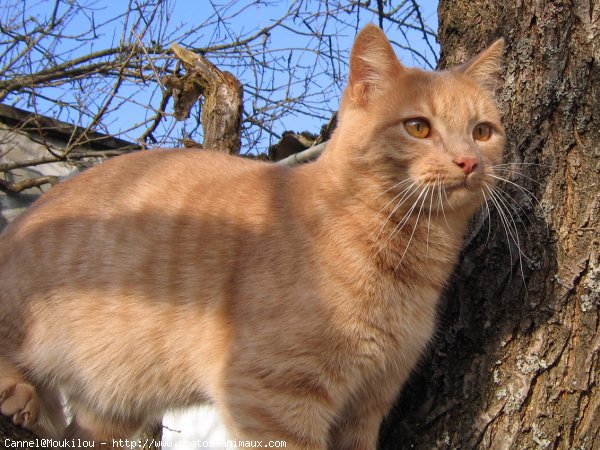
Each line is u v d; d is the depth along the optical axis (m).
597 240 0.55
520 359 0.55
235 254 0.59
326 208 0.57
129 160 0.66
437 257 0.58
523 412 0.55
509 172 0.59
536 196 0.57
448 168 0.57
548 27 0.58
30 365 0.63
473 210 0.60
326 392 0.56
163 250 0.60
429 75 0.62
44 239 0.63
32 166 1.51
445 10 0.66
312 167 0.61
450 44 0.66
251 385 0.55
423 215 0.58
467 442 0.56
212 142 0.90
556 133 0.57
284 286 0.56
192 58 0.92
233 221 0.60
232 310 0.58
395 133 0.59
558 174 0.56
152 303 0.60
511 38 0.60
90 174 0.66
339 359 0.56
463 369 0.57
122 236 0.61
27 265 0.62
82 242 0.62
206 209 0.61
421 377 0.60
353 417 0.61
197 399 0.62
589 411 0.54
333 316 0.55
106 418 0.65
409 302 0.58
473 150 0.58
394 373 0.59
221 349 0.58
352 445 0.61
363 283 0.56
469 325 0.58
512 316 0.56
